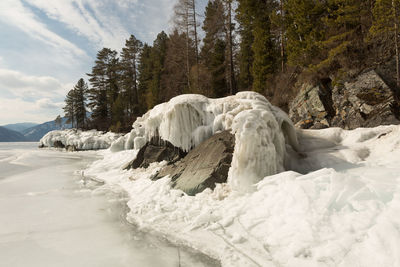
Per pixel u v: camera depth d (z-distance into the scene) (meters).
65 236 3.31
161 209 4.25
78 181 7.96
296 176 3.77
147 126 9.12
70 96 51.34
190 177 5.34
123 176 8.22
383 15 8.91
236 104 6.53
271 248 2.52
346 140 6.48
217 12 19.41
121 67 36.75
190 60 20.34
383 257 1.88
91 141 28.64
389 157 4.61
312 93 10.81
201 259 2.59
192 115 7.20
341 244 2.17
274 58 16.11
